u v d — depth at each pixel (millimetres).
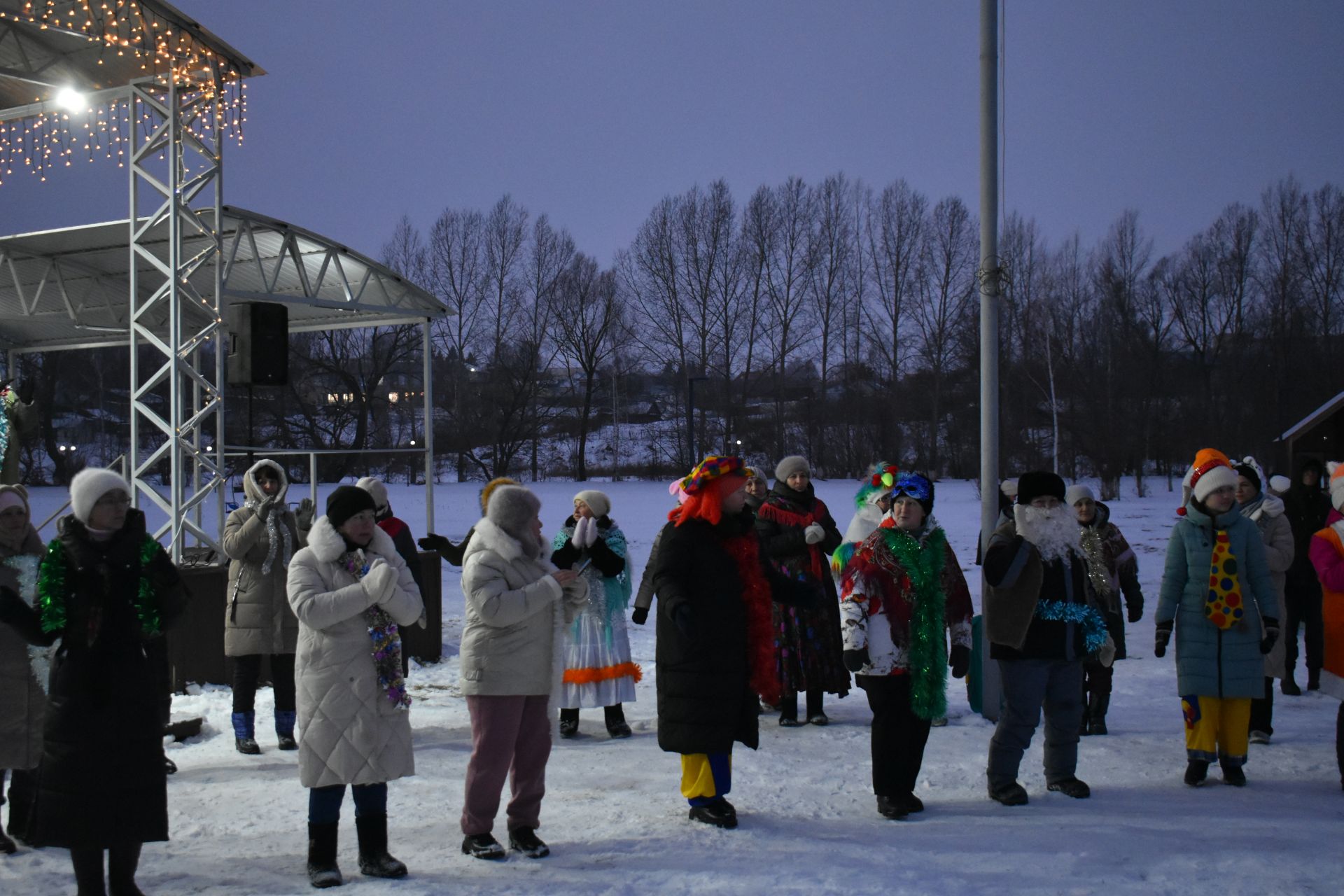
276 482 6887
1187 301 55969
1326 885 4148
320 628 4277
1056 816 5215
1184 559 5957
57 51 9414
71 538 3990
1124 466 48031
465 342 58156
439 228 58125
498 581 4617
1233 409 50375
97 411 53219
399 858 4590
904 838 4812
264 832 4992
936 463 54469
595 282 58719
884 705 5273
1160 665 10031
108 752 3879
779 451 55719
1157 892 4070
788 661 7402
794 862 4430
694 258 58000
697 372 57938
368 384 47812
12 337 14828
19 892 4168
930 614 5262
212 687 8500
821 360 58500
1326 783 5934
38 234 11359
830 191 58375
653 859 4492
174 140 9461
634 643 11227
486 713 4594
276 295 10992
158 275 12734
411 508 31672
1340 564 5871
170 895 4070
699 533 5164
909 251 58031
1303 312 52438
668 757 6609
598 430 64188
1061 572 5535
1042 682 5516
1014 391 51031
